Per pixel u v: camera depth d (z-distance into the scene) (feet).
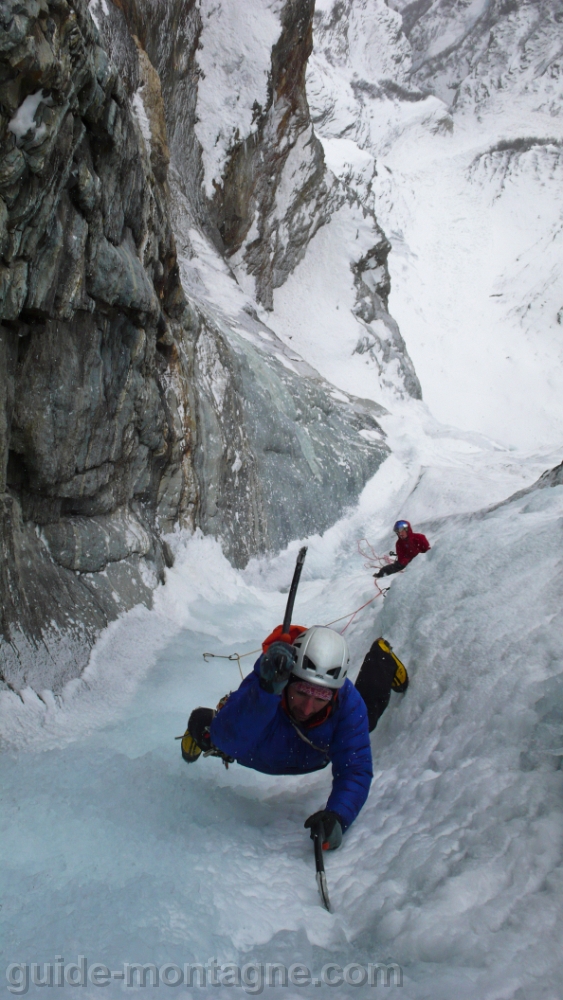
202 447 29.12
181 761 12.35
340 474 45.27
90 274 17.72
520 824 7.72
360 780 8.93
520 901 6.76
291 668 8.44
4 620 15.34
